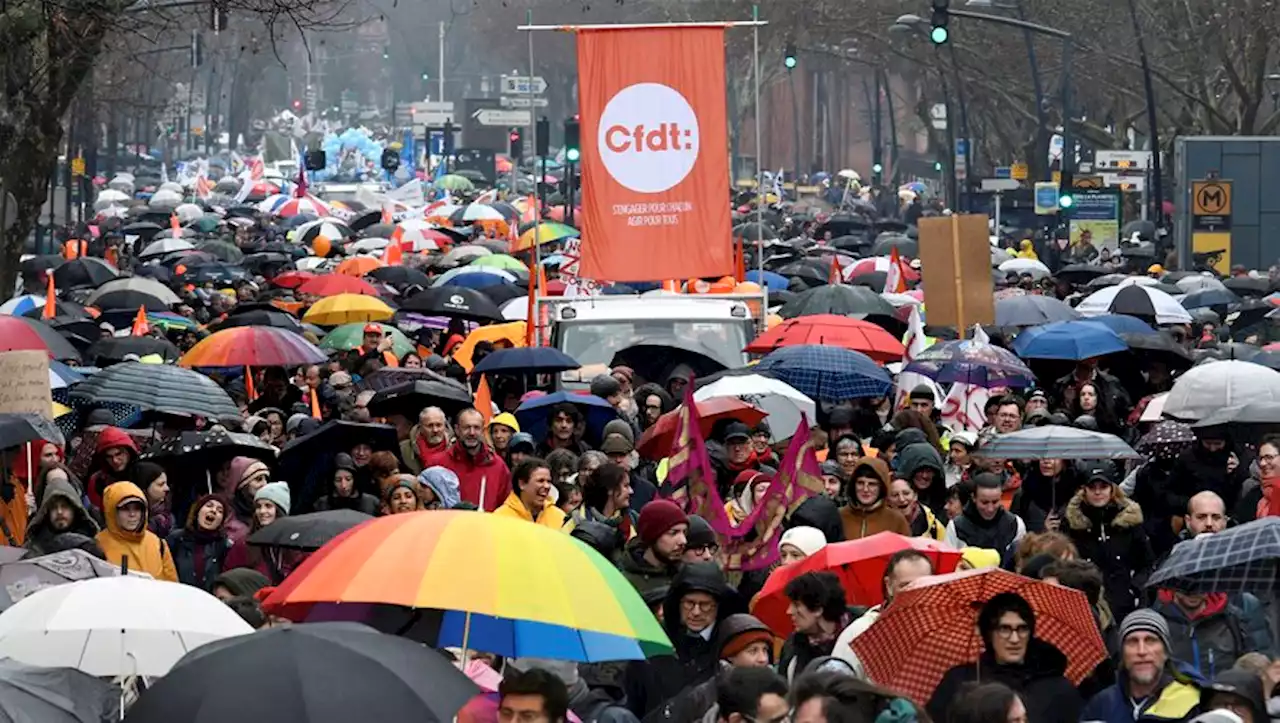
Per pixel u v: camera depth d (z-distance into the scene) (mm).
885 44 179000
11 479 32938
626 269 48594
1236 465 34812
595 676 22562
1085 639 20672
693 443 28406
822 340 45406
